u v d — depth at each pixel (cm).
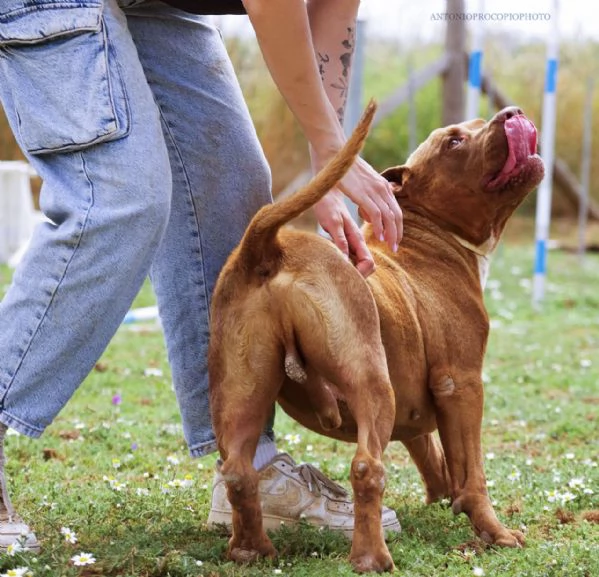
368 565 303
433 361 365
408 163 404
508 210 396
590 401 634
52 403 314
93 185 309
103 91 308
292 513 360
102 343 317
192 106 364
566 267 1347
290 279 314
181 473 442
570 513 386
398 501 412
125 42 320
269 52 321
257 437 321
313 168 342
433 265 381
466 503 355
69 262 307
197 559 321
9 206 1250
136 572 303
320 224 348
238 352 318
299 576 302
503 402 611
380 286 354
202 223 372
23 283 312
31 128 312
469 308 377
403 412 364
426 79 1248
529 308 1020
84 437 507
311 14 385
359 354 312
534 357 772
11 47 311
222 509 360
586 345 838
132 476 434
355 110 855
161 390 628
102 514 368
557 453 500
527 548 337
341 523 361
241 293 320
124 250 309
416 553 330
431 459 403
